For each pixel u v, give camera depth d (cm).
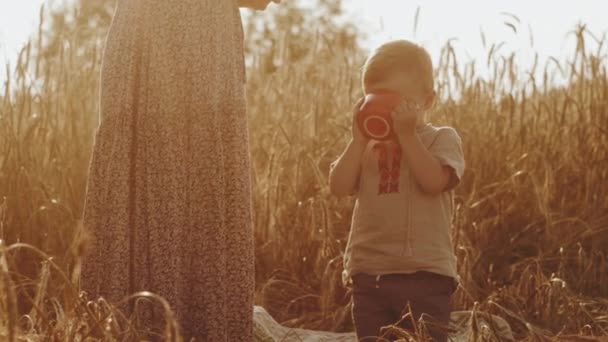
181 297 321
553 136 593
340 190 338
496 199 547
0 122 512
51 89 550
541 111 627
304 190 546
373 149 336
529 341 344
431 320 327
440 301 330
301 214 525
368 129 326
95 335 280
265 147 587
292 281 504
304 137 593
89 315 267
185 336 321
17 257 444
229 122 326
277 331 420
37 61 550
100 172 324
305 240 511
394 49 343
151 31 324
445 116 589
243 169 328
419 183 330
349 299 486
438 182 325
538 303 453
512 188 550
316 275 500
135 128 324
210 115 323
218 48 326
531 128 592
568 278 511
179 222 320
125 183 322
